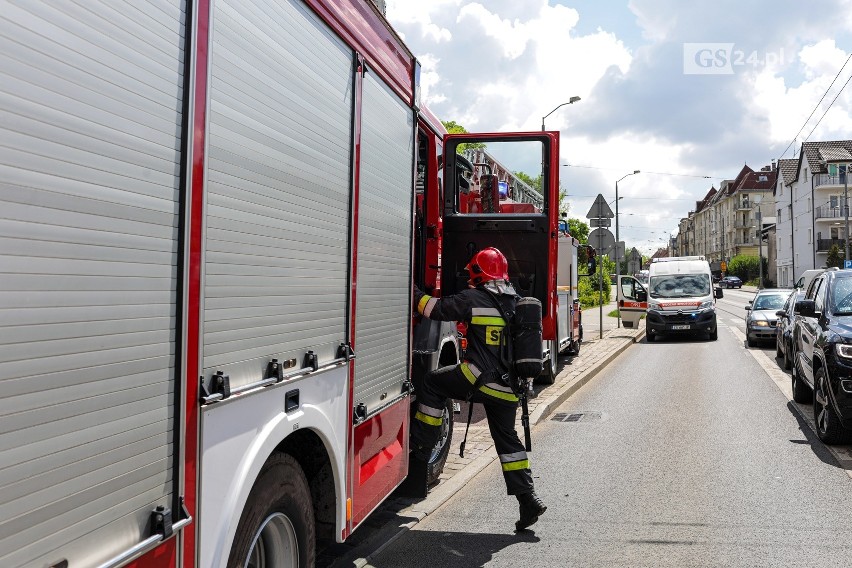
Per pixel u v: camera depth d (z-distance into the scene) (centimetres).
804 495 581
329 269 321
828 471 657
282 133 271
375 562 445
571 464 697
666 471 665
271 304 263
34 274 152
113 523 180
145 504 192
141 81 188
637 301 2555
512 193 675
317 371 304
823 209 6694
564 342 1368
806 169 7056
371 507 398
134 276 185
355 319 355
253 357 250
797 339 1008
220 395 223
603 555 456
